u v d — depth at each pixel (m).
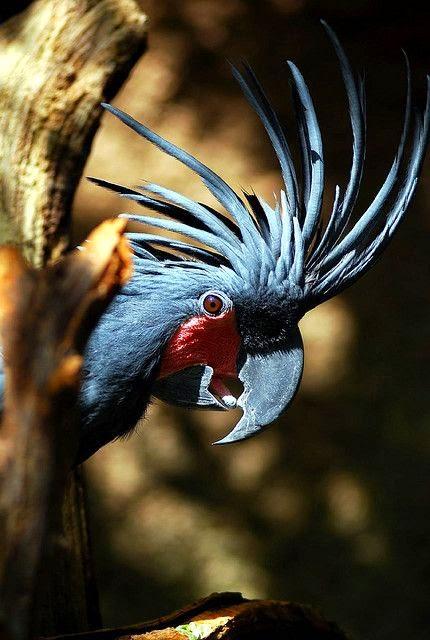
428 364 13.63
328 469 13.61
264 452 13.78
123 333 7.20
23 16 8.09
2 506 3.70
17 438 3.70
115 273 3.89
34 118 7.84
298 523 13.55
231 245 7.27
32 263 7.78
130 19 7.92
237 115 14.09
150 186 7.27
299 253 7.27
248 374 7.53
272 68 14.13
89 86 7.89
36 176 7.86
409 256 13.84
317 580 13.36
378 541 13.36
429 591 13.17
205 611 6.62
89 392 7.20
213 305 7.29
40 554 3.75
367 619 13.13
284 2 14.41
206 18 14.40
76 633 6.94
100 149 13.86
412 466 13.45
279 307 7.34
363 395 13.63
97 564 13.50
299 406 13.73
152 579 13.48
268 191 13.70
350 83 7.28
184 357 7.42
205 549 13.58
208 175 7.20
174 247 7.29
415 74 14.15
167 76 14.19
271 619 6.71
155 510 13.67
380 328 13.75
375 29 14.27
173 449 13.87
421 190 13.88
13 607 3.72
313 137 7.30
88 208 13.75
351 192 7.43
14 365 3.69
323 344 13.75
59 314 3.73
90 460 13.77
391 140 13.83
